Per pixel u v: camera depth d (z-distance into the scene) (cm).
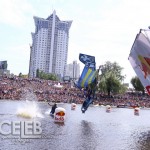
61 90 11319
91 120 4631
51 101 9488
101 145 2562
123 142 2797
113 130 3606
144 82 2720
